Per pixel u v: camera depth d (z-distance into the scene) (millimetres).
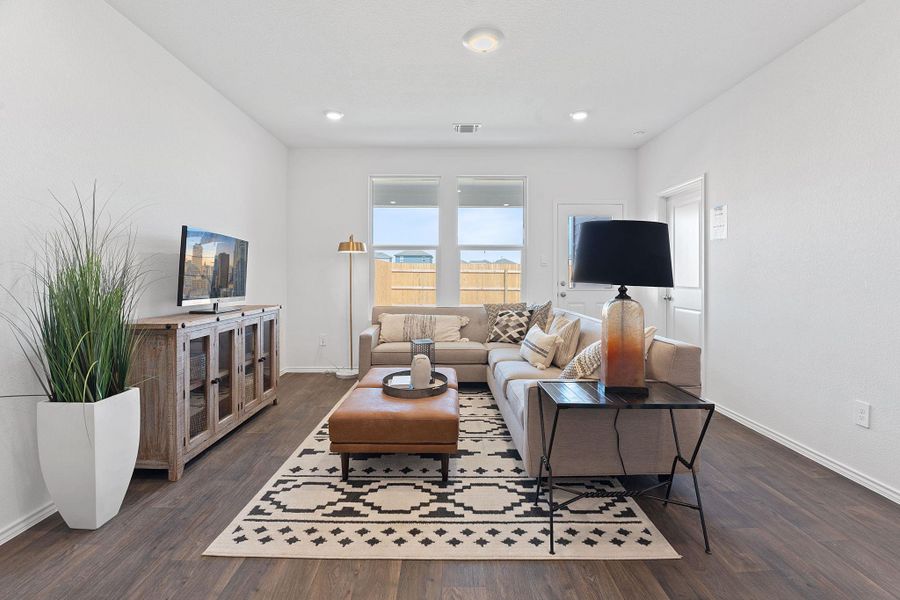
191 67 3072
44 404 1753
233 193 3732
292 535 1784
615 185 5023
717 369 3529
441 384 2676
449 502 2064
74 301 1828
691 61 2963
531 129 4359
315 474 2355
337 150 4938
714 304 3566
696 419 2127
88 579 1516
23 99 1859
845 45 2389
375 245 5059
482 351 4164
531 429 2146
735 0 2309
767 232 2986
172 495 2115
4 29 1780
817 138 2574
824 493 2160
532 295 5062
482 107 3785
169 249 2877
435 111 3879
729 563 1619
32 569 1565
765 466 2482
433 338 4453
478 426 3139
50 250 1993
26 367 1864
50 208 1994
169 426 2266
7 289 1793
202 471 2387
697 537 1787
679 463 2109
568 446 2119
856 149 2326
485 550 1693
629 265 1813
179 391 2293
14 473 1801
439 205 5012
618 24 2541
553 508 1802
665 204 4523
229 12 2432
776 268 2900
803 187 2678
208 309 3076
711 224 3609
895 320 2127
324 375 4789
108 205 2350
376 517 1926
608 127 4305
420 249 5070
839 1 2285
